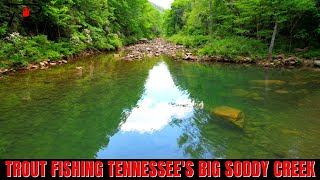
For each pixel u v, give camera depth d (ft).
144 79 46.75
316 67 58.34
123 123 26.68
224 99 34.91
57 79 43.93
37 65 54.65
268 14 67.67
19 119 26.30
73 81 42.96
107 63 65.26
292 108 30.78
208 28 111.96
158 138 23.38
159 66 62.13
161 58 78.43
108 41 104.17
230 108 30.01
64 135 23.30
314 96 35.40
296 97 35.09
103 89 38.73
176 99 35.22
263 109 30.50
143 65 63.21
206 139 22.97
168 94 37.63
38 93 35.22
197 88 41.11
